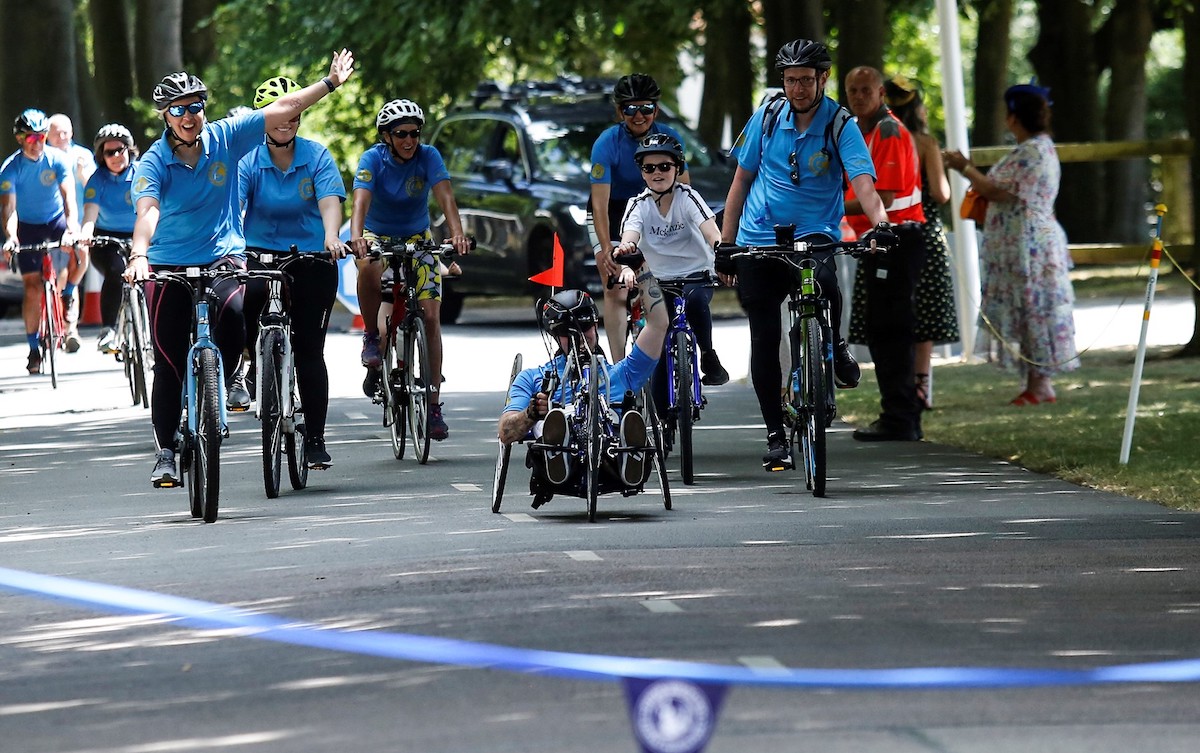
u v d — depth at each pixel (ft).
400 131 129.70
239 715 61.87
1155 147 218.59
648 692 45.03
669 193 121.19
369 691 64.54
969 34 526.16
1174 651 69.10
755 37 408.87
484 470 125.80
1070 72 369.30
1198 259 197.57
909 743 56.39
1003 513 103.81
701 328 123.85
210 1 382.42
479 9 295.69
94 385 188.14
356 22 317.63
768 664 67.00
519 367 105.19
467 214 263.70
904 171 140.05
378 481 121.29
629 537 96.22
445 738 58.03
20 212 193.16
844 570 86.07
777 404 118.32
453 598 80.53
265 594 82.84
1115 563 87.45
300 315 118.11
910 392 140.36
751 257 112.98
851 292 193.06
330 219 117.70
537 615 76.54
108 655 71.87
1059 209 371.56
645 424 103.09
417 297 130.82
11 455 140.26
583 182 250.57
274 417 114.62
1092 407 153.28
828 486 116.37
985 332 195.52
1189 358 192.24
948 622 74.43
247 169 119.34
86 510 112.37
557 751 56.18
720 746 56.03
